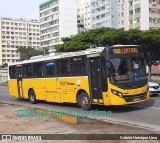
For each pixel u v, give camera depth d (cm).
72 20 12925
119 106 1667
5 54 16225
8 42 16362
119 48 1429
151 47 4003
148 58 4172
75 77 1605
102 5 10700
